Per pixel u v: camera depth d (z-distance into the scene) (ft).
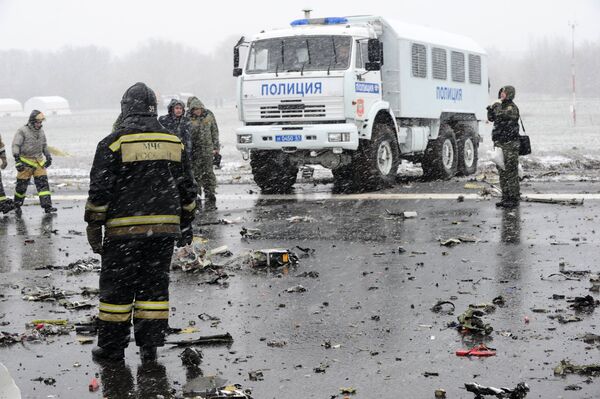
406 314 30.99
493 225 51.13
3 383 20.07
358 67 70.49
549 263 39.40
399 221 54.08
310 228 52.42
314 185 80.07
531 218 53.42
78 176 96.12
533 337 27.55
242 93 71.87
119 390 23.94
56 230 55.42
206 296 35.01
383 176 73.92
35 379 25.05
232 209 62.80
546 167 87.66
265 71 71.51
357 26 73.05
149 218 25.91
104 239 26.40
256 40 72.38
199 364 26.00
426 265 39.86
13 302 35.22
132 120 26.18
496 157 59.11
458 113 87.25
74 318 32.24
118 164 25.82
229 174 92.58
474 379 23.81
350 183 73.56
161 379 24.76
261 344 27.86
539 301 32.32
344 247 45.47
